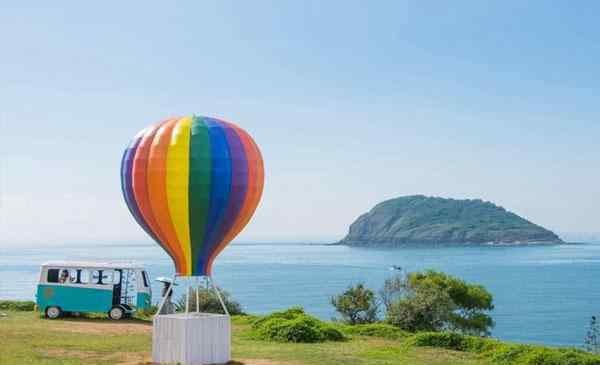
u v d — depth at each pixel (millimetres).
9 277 183375
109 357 19094
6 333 24438
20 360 18109
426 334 23172
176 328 17203
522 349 20281
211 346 17453
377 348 22172
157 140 17047
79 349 20672
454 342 22531
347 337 25141
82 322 29734
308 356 19547
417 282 37625
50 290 31156
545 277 197625
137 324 29219
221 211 17109
